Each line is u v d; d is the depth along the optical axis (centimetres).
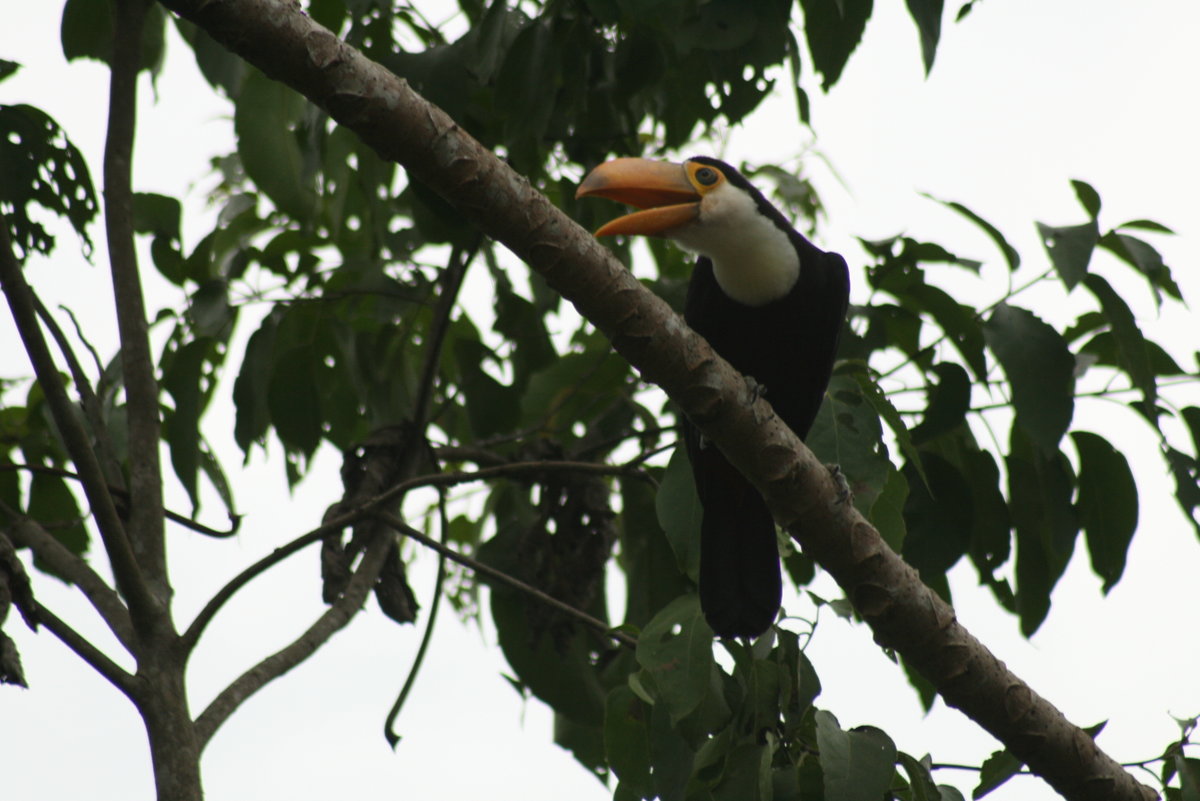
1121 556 943
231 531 839
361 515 838
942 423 886
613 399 1146
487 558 1064
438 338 1002
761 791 715
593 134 1082
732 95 941
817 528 762
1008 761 784
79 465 707
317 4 966
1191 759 767
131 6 856
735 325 1002
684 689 741
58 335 866
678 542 836
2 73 865
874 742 710
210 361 1108
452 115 863
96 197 866
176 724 704
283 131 1032
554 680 1040
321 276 1091
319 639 845
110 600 777
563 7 928
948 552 921
